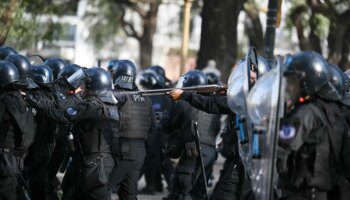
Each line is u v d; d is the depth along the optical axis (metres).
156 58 105.50
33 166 23.20
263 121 16.33
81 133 20.91
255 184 16.58
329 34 54.44
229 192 22.30
